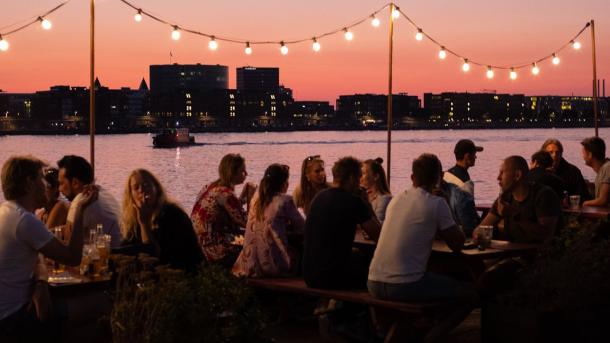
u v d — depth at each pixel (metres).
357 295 6.36
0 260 5.44
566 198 9.95
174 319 4.66
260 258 7.23
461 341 6.88
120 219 6.91
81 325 5.76
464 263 7.48
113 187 63.19
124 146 167.12
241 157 7.74
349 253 6.64
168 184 72.12
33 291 5.56
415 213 6.09
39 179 5.59
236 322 4.88
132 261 5.30
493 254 6.71
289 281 7.06
